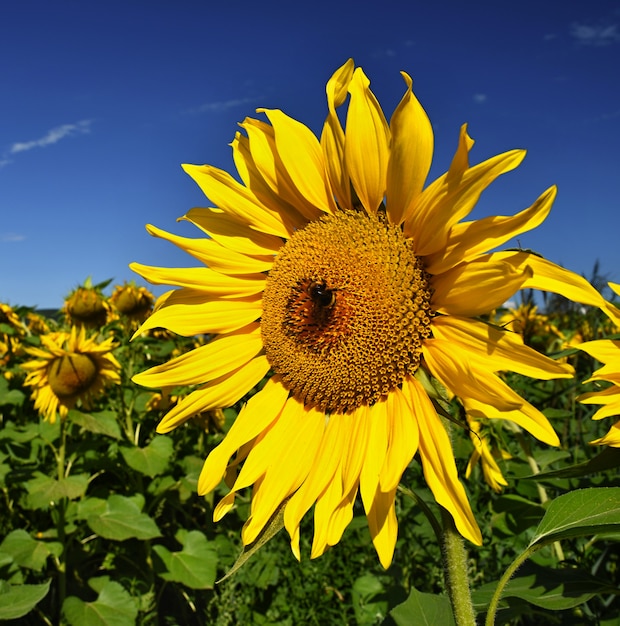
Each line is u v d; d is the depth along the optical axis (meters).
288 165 0.41
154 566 0.93
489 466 0.58
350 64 0.38
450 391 0.33
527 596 0.37
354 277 0.38
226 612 0.81
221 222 0.46
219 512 0.40
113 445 1.07
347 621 0.75
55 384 1.03
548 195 0.30
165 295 0.46
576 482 0.54
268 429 0.41
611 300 0.63
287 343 0.42
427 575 0.72
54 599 1.00
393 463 0.32
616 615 0.48
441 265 0.34
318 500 0.37
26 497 0.98
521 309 1.05
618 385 0.35
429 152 0.33
